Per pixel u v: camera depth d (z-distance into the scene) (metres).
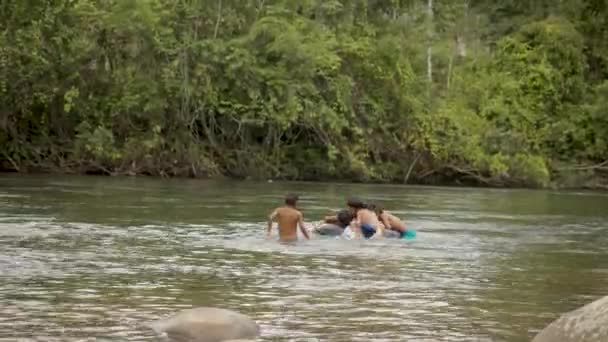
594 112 55.28
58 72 45.38
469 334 10.23
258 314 10.98
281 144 49.25
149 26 45.22
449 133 51.09
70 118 46.66
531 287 13.79
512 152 52.12
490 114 54.47
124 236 18.89
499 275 15.04
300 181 47.62
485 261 16.89
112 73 46.16
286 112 46.22
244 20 47.94
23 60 44.41
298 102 46.41
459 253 18.05
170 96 45.84
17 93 45.03
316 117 47.12
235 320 9.89
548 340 8.38
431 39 55.00
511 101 55.50
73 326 9.99
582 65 57.59
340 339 9.77
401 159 50.84
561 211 31.39
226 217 23.72
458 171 51.38
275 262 15.84
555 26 57.66
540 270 15.80
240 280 13.61
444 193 40.66
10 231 18.94
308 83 47.06
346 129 49.56
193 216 23.81
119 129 46.69
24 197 28.44
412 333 10.20
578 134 55.28
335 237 20.08
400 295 12.72
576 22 59.50
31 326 9.96
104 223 21.27
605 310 8.23
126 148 45.84
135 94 45.53
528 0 62.16
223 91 46.75
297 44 46.50
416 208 30.22
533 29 58.16
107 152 45.41
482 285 13.88
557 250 19.05
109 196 30.08
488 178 51.59
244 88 46.50
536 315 11.43
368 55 50.03
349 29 51.56
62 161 46.50
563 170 54.12
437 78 55.94
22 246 16.69
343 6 52.25
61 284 12.73
